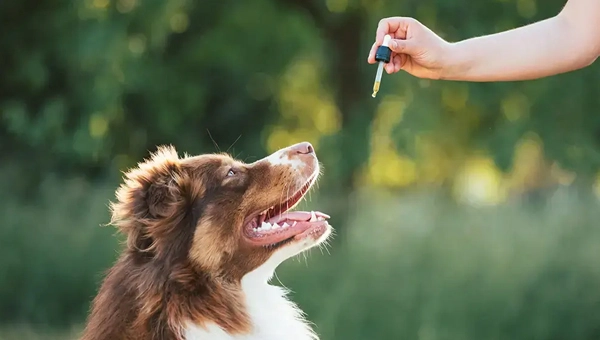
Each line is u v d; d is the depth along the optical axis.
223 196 5.55
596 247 12.66
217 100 17.27
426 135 16.33
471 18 14.72
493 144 15.02
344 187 15.52
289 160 5.77
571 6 4.88
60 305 14.51
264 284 5.66
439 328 12.05
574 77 14.94
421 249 12.70
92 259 14.47
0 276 14.46
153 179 5.51
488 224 13.13
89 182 16.41
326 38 16.66
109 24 14.72
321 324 12.20
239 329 5.41
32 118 16.30
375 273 12.46
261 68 16.41
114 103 14.95
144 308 5.18
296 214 5.79
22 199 15.77
